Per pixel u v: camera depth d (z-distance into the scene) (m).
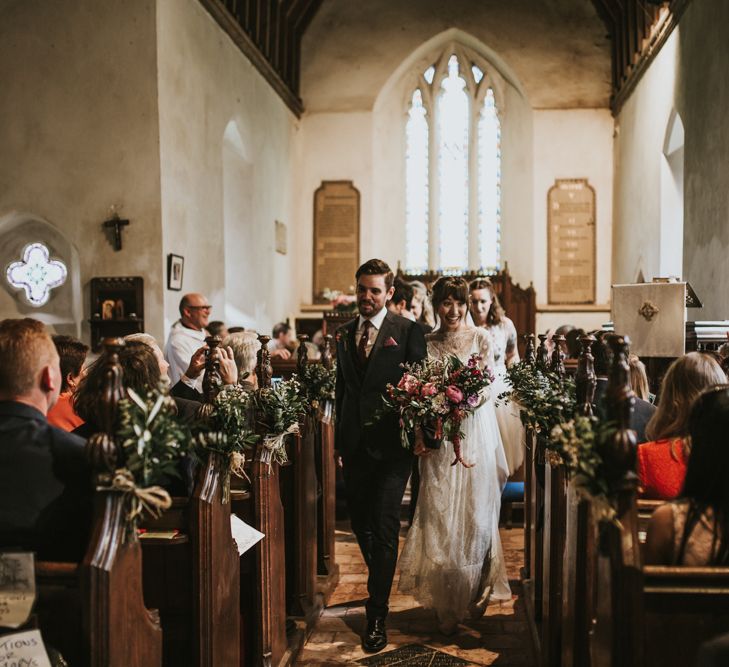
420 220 15.90
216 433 2.71
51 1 8.51
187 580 2.73
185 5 9.18
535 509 4.13
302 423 4.30
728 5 7.96
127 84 8.41
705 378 2.70
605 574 2.02
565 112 14.78
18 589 2.01
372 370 4.01
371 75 15.20
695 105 9.24
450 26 14.97
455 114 15.85
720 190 8.25
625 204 13.58
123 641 2.14
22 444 2.16
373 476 4.03
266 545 3.47
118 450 2.11
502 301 14.55
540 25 14.73
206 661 2.70
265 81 12.76
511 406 5.91
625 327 5.74
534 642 3.87
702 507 2.01
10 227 8.77
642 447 2.76
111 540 2.08
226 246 11.76
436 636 4.09
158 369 2.89
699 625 1.89
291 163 14.59
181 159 9.02
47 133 8.50
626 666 1.89
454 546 3.99
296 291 15.02
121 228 8.39
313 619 4.31
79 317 8.62
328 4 15.14
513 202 15.51
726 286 8.02
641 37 12.19
